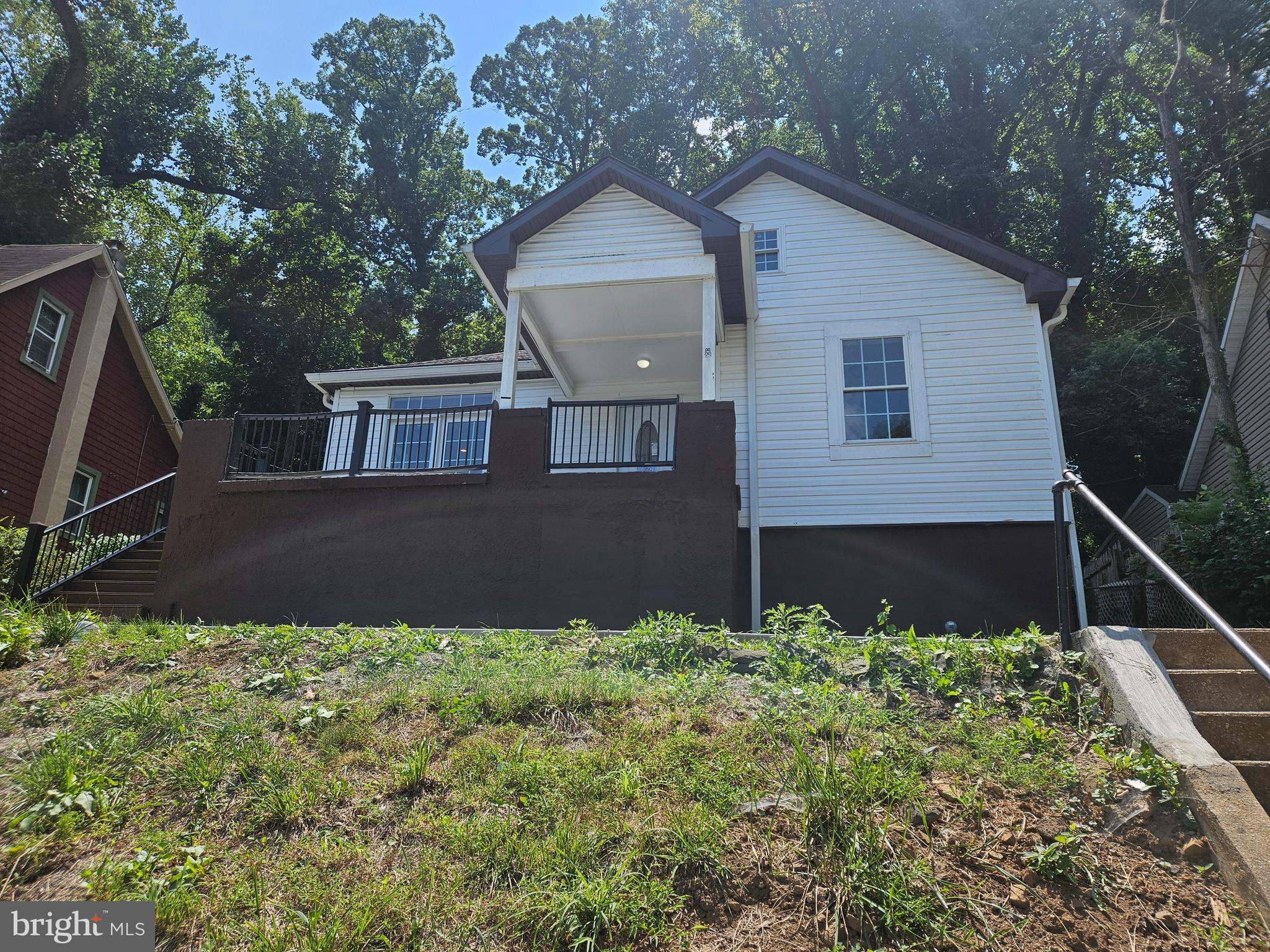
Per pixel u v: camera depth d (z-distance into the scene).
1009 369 11.84
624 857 3.29
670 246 10.88
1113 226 29.28
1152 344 22.78
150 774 4.05
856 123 30.72
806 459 11.98
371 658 5.66
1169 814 3.64
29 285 15.61
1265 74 20.62
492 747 4.20
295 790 3.83
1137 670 4.57
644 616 8.64
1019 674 5.01
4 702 5.11
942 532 11.40
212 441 10.11
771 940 2.96
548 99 39.34
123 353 18.55
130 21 37.59
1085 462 24.25
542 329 12.13
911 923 3.03
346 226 39.47
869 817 3.46
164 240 39.81
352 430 11.02
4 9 34.53
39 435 15.68
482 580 9.05
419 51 42.97
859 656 5.44
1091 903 3.20
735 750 4.11
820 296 12.66
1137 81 23.86
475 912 3.05
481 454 14.59
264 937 2.90
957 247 12.38
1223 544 10.42
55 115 32.34
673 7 36.66
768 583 11.59
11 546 11.09
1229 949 3.00
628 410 13.86
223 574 9.61
